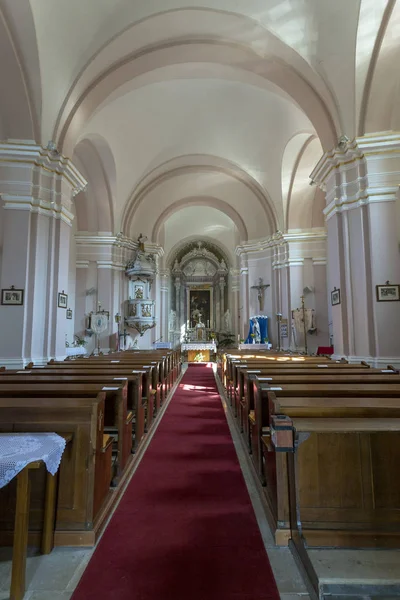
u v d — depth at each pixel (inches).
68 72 280.5
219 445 190.2
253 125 446.0
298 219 511.2
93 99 310.2
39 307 283.4
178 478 147.2
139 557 94.3
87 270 505.4
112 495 125.0
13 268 273.7
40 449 85.4
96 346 493.4
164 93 402.6
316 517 99.5
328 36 266.4
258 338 545.3
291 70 300.7
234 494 132.3
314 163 462.9
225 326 884.0
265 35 283.1
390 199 271.7
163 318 767.1
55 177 296.4
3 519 97.0
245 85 387.5
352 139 283.3
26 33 244.8
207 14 271.9
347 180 292.0
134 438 178.4
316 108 307.1
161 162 502.3
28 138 278.1
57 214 297.0
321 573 81.5
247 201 593.9
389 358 259.1
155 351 466.6
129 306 545.3
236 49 303.9
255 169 506.9
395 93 268.1
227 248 904.9
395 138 271.4
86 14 258.5
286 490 102.7
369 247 275.4
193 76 370.3
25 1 228.7
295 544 93.0
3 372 192.2
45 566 90.7
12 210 277.0
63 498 101.3
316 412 102.5
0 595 81.0
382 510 100.3
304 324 473.1
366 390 128.6
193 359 738.2
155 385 258.7
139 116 424.2
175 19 275.4
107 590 82.1
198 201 627.2
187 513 118.0
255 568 90.0
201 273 934.4
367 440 102.8
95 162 450.9
